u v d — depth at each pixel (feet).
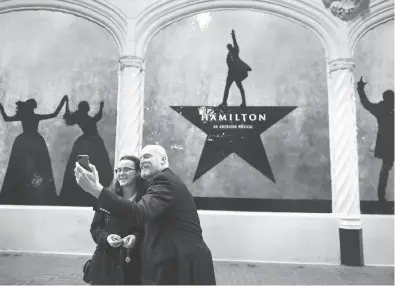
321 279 13.15
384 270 14.66
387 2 17.15
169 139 17.60
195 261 5.72
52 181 17.56
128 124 17.12
